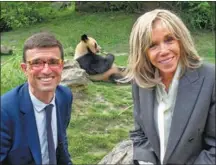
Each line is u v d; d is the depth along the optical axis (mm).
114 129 5879
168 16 2281
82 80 6988
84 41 9586
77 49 9711
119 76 9133
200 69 2307
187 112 2240
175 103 2285
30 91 2414
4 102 2367
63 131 2559
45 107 2412
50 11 18484
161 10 2314
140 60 2363
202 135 2326
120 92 7598
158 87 2389
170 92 2346
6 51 12797
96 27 15953
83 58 9391
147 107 2396
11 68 7363
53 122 2482
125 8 17859
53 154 2422
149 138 2389
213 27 14969
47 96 2389
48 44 2299
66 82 6875
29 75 2348
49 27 16641
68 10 19406
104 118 6219
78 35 15203
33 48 2301
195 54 2322
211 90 2234
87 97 7000
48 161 2434
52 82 2350
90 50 9500
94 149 5289
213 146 2266
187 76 2301
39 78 2330
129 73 2443
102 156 5082
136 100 2498
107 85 8750
